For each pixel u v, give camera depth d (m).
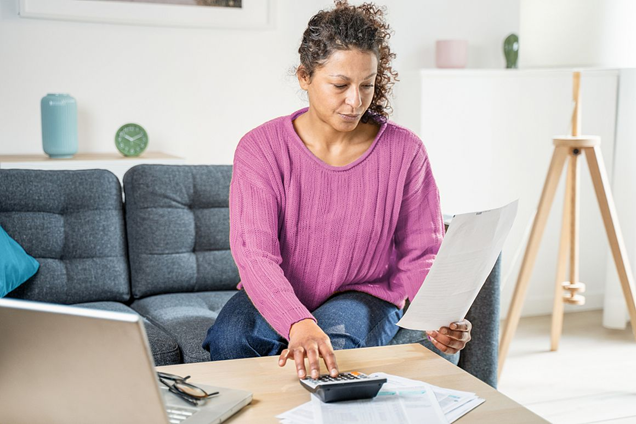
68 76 3.18
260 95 3.47
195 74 3.36
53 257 2.38
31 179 2.39
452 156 3.51
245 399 1.15
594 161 2.84
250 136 1.72
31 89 3.14
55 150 2.99
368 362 1.37
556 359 3.15
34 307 0.93
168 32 3.30
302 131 1.74
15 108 3.13
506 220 1.31
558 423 2.50
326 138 1.71
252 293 1.49
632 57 2.49
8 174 2.38
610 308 3.56
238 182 1.67
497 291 2.13
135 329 0.89
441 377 1.30
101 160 2.97
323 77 1.54
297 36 3.48
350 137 1.74
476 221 1.25
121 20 3.18
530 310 3.80
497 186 3.61
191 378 1.28
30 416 1.01
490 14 3.73
